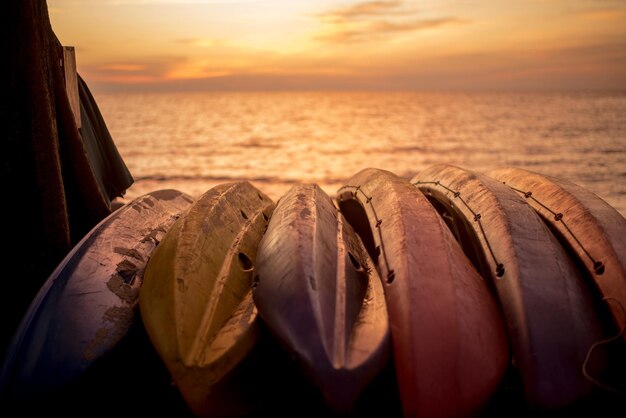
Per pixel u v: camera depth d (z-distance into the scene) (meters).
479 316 3.02
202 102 193.62
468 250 4.48
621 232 3.72
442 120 62.59
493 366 2.80
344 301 2.96
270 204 5.49
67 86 4.77
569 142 30.83
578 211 4.04
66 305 3.12
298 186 4.73
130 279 3.61
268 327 2.83
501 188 4.48
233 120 70.94
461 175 4.95
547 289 3.19
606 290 3.35
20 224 3.79
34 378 2.74
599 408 2.86
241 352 2.80
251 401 2.81
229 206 4.60
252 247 4.24
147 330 3.02
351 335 2.75
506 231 3.67
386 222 3.90
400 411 2.90
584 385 2.78
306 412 2.92
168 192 5.43
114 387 3.13
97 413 3.01
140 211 4.63
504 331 3.12
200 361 2.74
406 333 2.78
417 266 3.21
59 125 4.34
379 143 34.75
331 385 2.50
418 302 2.93
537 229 3.77
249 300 3.38
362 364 2.54
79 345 2.93
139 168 21.08
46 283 3.30
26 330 2.96
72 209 4.55
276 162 24.05
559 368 2.81
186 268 3.36
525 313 3.03
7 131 3.70
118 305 3.31
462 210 4.39
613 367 3.03
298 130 50.34
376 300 3.14
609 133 37.28
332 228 3.94
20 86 3.72
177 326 2.90
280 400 2.92
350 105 145.75
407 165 22.89
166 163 23.03
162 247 3.75
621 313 3.14
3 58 3.65
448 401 2.61
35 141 3.79
